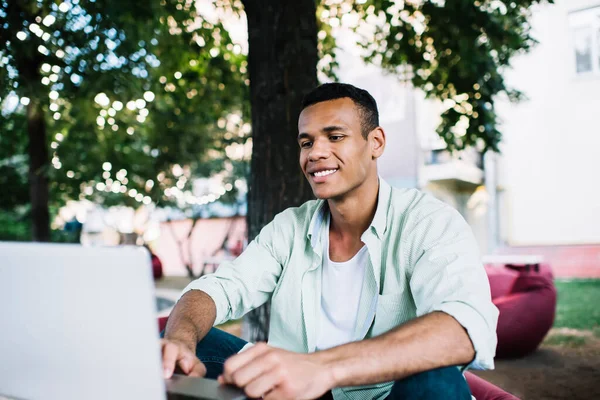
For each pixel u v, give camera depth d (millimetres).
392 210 1613
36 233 7047
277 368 910
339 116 1587
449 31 4656
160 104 7238
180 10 5461
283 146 3203
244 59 6508
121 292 790
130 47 5105
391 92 12742
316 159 1596
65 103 6613
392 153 12805
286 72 3213
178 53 6082
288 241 1792
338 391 1542
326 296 1688
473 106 5137
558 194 10711
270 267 1790
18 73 5039
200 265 14727
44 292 860
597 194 10375
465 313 1132
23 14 4691
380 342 1045
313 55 3275
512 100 5379
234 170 12750
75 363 860
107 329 816
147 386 804
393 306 1552
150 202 12227
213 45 6082
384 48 5645
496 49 4828
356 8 5547
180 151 9609
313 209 1798
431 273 1362
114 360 823
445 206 1562
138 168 9703
